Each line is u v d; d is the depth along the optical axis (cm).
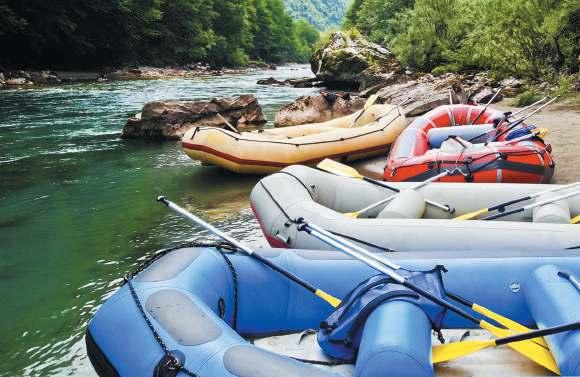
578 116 1107
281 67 6094
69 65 3431
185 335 275
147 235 584
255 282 360
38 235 591
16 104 1695
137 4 3747
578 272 349
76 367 359
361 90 2269
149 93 2067
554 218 455
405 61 2472
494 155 645
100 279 485
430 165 664
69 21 3175
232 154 797
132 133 1121
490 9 1886
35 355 375
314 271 364
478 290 349
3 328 409
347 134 883
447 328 355
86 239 577
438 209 514
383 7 5059
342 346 306
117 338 293
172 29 4419
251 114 1280
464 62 2202
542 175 646
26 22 2895
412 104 1334
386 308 289
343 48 2672
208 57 4916
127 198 716
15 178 822
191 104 1166
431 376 263
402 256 368
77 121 1356
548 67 1566
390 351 263
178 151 997
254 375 245
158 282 318
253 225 604
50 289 469
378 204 503
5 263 521
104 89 2244
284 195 502
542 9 1568
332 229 439
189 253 352
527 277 348
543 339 304
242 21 5584
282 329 365
